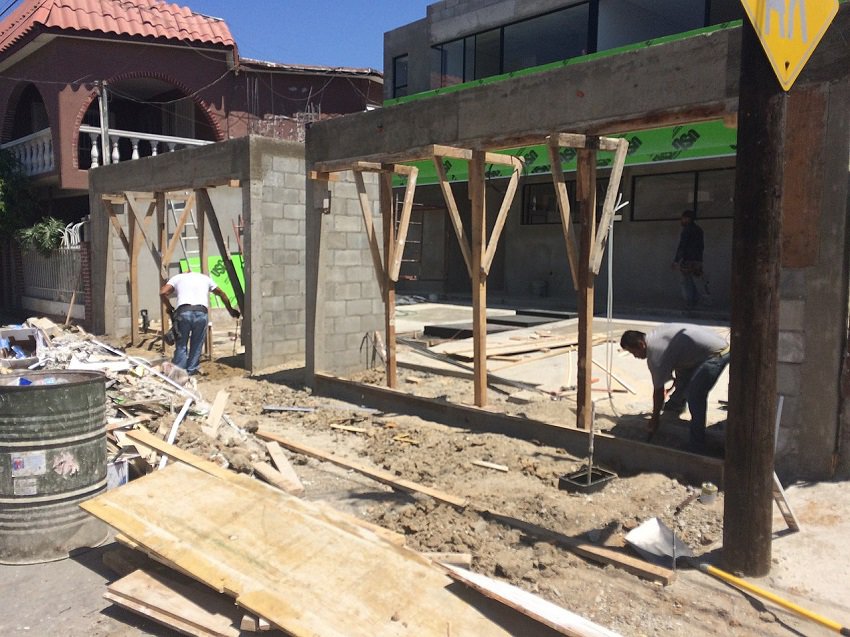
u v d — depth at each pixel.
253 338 10.57
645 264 16.48
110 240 14.23
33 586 4.37
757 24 3.76
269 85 20.03
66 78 16.73
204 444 6.33
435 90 19.77
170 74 18.25
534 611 3.47
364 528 4.43
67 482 4.70
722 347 5.86
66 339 10.85
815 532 4.64
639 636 3.70
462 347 10.93
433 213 20.61
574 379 8.80
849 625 3.72
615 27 16.89
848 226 5.19
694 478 5.64
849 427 5.26
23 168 18.62
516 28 18.83
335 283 9.69
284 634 3.61
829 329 5.25
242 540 4.21
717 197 15.28
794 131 5.30
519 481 5.83
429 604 3.66
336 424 7.75
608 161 14.34
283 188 10.78
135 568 4.39
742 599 4.00
